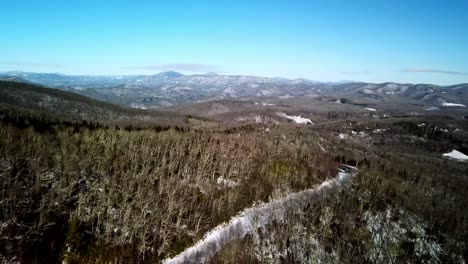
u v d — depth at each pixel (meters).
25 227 32.06
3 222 31.09
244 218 47.62
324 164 83.25
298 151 87.25
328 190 62.12
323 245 44.16
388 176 81.50
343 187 63.53
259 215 48.47
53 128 60.16
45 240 32.12
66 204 37.00
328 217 49.34
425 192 74.25
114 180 42.88
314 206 53.50
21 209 33.53
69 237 32.94
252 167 64.69
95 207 37.16
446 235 55.94
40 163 40.75
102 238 34.81
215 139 74.62
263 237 43.12
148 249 36.16
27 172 39.19
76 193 39.47
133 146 54.78
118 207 39.72
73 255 31.94
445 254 50.94
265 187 58.75
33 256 30.27
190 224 42.22
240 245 40.62
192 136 72.94
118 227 36.44
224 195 51.12
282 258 40.78
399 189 69.31
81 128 64.50
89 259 32.38
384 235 50.47
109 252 33.94
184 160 57.03
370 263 43.97
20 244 30.62
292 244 42.97
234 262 37.44
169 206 41.12
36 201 35.62
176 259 36.44
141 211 39.03
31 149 43.38
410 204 62.12
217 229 43.66
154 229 38.50
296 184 64.56
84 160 44.28
